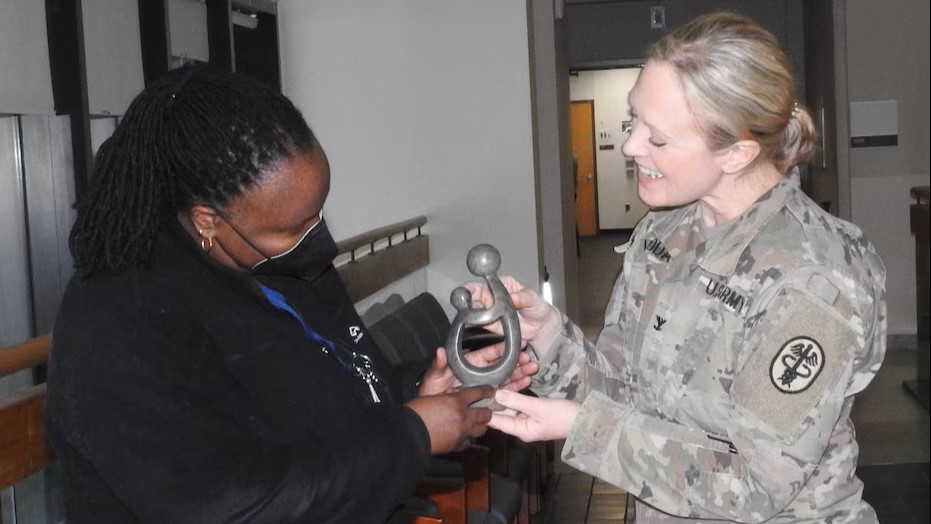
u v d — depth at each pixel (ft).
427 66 17.80
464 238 17.95
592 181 57.36
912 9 23.57
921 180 23.59
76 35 12.27
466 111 17.78
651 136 5.05
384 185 18.04
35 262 12.69
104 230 4.25
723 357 5.16
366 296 14.55
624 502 15.76
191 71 4.38
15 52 11.57
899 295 24.07
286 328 4.65
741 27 4.91
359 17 17.87
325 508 4.26
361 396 4.91
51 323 12.73
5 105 11.37
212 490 4.08
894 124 23.82
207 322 4.38
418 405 4.75
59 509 7.47
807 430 4.78
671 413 5.38
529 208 17.79
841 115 23.99
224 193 4.26
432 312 14.98
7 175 12.46
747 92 4.80
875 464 15.89
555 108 18.86
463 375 5.28
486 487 10.89
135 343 4.12
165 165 4.26
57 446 4.30
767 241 5.11
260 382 4.48
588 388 5.83
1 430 6.31
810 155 5.24
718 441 5.02
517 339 5.31
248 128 4.26
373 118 17.97
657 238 5.66
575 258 22.08
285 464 4.23
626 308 5.77
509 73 17.62
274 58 17.75
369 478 4.37
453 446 4.82
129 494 4.09
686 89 4.86
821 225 5.10
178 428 4.11
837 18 23.89
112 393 4.06
